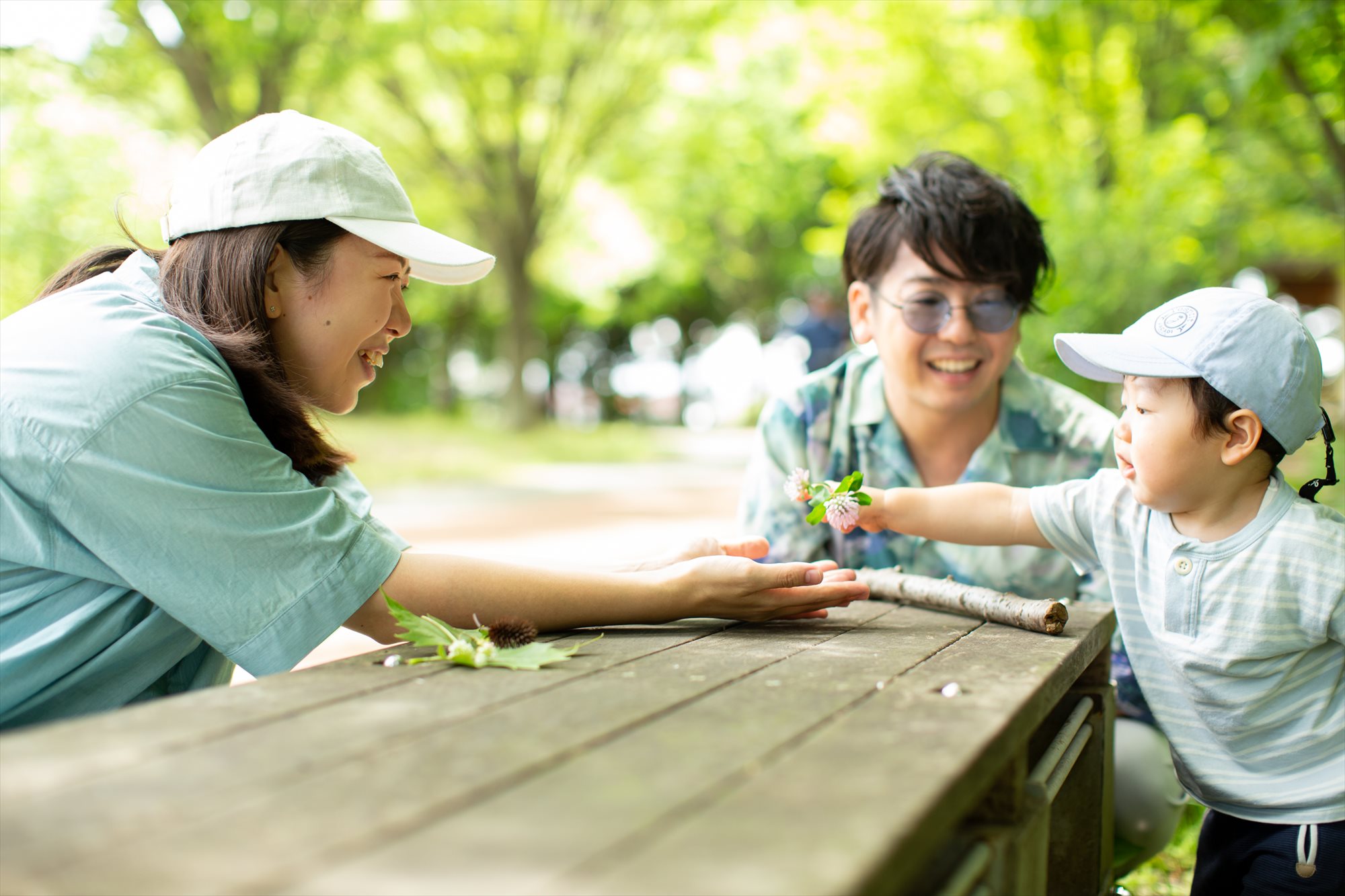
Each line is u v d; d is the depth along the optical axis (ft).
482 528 26.05
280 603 5.26
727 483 39.50
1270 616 5.81
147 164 32.37
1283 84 19.60
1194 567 6.07
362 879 2.51
